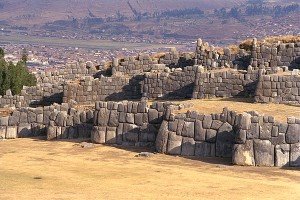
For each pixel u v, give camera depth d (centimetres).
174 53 8231
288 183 3722
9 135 5812
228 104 6031
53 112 5550
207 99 6638
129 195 3316
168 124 4712
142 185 3622
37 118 5828
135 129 5000
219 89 6706
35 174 3962
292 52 7169
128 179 3806
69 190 3456
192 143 4619
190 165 4281
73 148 4984
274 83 6147
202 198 3259
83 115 5444
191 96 6962
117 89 7638
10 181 3712
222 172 4050
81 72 8669
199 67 6838
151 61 8256
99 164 4325
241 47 7994
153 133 4934
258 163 4244
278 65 7212
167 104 4966
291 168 4169
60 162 4412
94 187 3553
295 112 5422
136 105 5016
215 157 4538
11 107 7456
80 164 4328
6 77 9338
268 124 4269
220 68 7600
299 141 4216
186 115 4672
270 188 3553
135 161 4431
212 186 3603
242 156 4256
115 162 4397
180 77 7131
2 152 4909
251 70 6612
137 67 8275
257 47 7319
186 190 3475
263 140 4253
